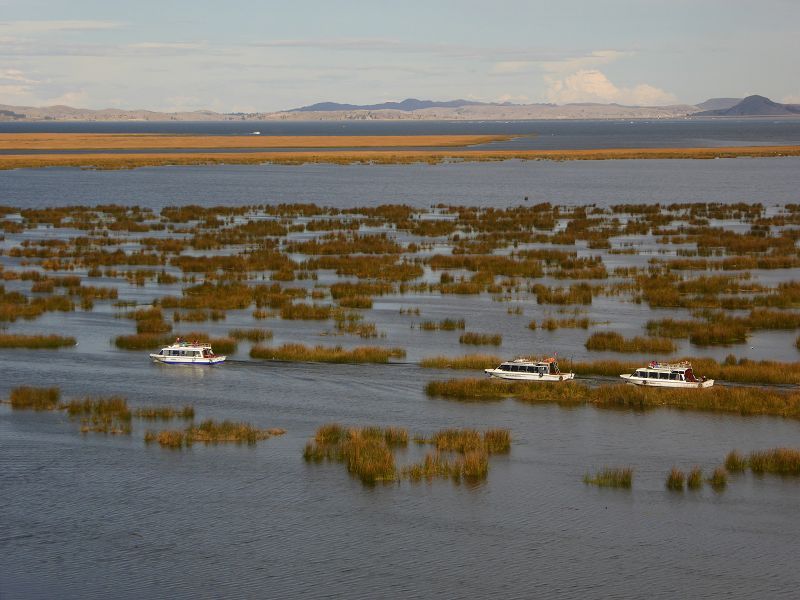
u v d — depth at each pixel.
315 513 67.00
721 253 176.00
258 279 150.88
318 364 102.56
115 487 70.94
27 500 68.69
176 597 56.44
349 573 59.25
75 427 83.19
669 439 80.75
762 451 76.62
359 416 86.19
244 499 69.12
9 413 86.50
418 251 180.00
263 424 84.19
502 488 71.12
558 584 58.06
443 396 92.00
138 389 93.69
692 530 64.94
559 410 88.19
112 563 60.25
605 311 128.75
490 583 58.12
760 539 63.69
